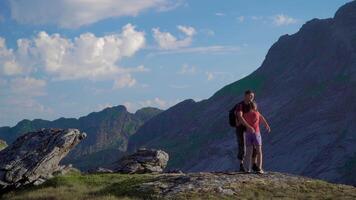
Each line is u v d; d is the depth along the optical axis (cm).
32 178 2902
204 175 2398
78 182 2919
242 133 2417
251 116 2352
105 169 3684
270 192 2192
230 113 2398
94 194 2444
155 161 3747
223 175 2386
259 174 2414
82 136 3219
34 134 3189
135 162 3712
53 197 2491
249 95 2323
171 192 2180
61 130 3195
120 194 2308
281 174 2459
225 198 2100
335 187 2316
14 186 2870
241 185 2245
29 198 2550
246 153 2430
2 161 2966
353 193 2219
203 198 2094
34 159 2970
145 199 2156
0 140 4731
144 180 2516
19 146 3088
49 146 3062
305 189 2253
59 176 3006
